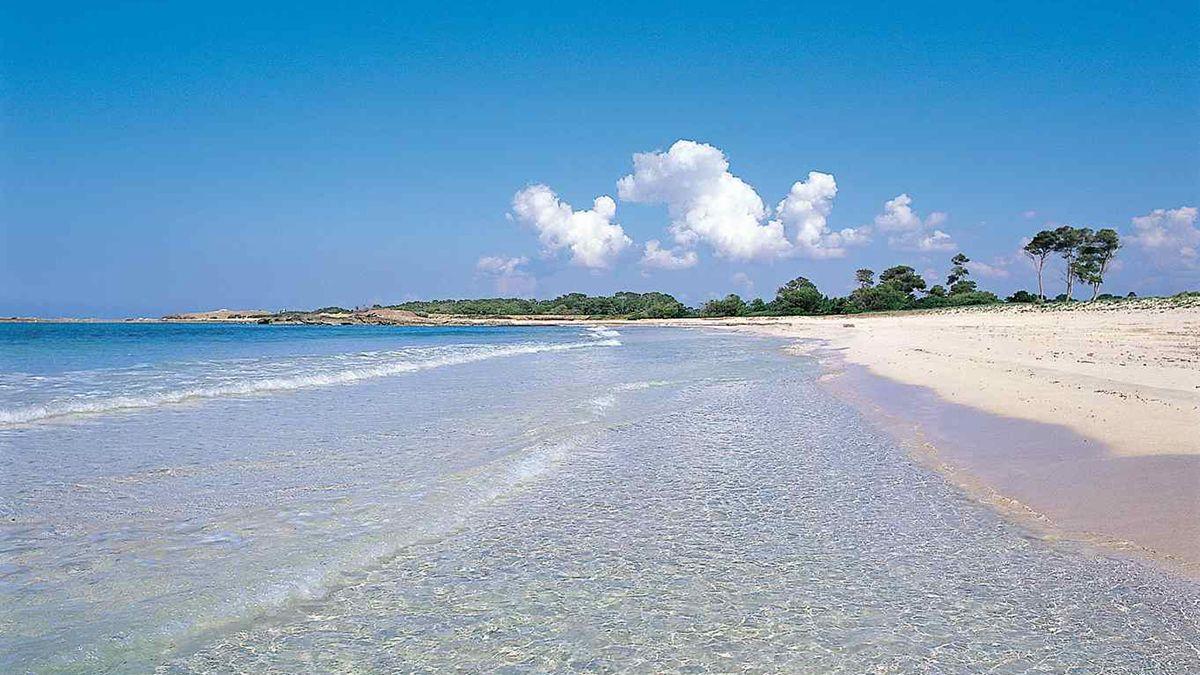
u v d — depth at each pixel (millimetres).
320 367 25719
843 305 131875
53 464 10148
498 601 5957
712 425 14227
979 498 8953
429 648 5168
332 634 5348
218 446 11539
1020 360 24859
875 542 7383
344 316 139375
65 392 17250
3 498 8438
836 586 6277
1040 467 10219
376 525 7723
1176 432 11711
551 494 9141
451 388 19953
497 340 57812
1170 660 4973
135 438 12125
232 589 6031
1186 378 18250
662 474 10211
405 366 26562
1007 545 7250
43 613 5543
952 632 5406
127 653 4988
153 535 7285
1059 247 107188
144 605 5707
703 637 5359
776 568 6688
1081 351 28047
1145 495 8617
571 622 5594
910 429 13648
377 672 4832
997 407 15328
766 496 9102
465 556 6938
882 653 5105
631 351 40594
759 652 5137
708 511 8461
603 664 4969
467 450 11445
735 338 60750
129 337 57188
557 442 12125
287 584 6152
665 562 6836
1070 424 12922
